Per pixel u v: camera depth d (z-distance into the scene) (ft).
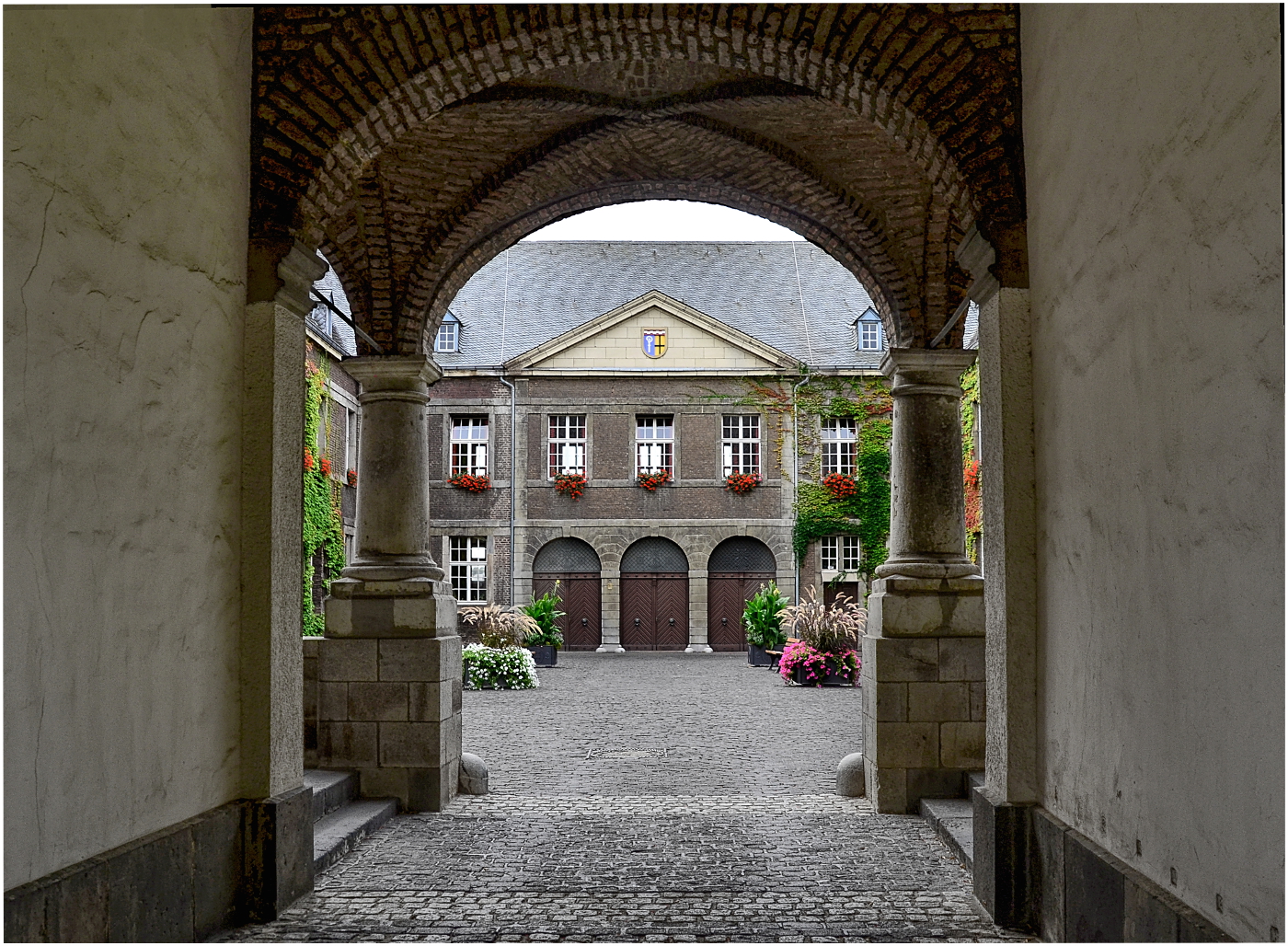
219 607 14.43
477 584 90.33
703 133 24.20
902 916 15.31
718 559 90.58
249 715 15.10
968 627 23.22
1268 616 8.12
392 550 24.90
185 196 13.47
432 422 90.94
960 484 24.36
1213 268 9.12
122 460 11.80
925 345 24.85
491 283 100.01
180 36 13.37
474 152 24.11
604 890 16.79
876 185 24.30
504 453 90.63
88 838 10.98
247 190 15.47
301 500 16.30
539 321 96.37
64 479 10.60
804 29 15.84
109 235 11.55
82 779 10.85
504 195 25.25
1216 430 9.06
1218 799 9.04
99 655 11.23
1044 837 13.98
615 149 24.82
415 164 24.18
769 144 24.16
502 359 92.07
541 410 90.79
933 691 23.13
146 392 12.39
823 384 90.22
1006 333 15.07
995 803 14.90
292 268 15.65
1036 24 14.69
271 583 15.15
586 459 90.63
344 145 16.24
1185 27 9.75
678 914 15.43
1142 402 10.80
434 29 15.89
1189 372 9.65
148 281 12.44
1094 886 11.99
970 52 15.44
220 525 14.47
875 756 23.30
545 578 90.43
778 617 70.13
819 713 45.03
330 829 19.92
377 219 24.77
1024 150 15.23
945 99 15.58
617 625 89.25
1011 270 15.15
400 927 14.69
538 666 73.67
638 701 50.21
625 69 21.83
